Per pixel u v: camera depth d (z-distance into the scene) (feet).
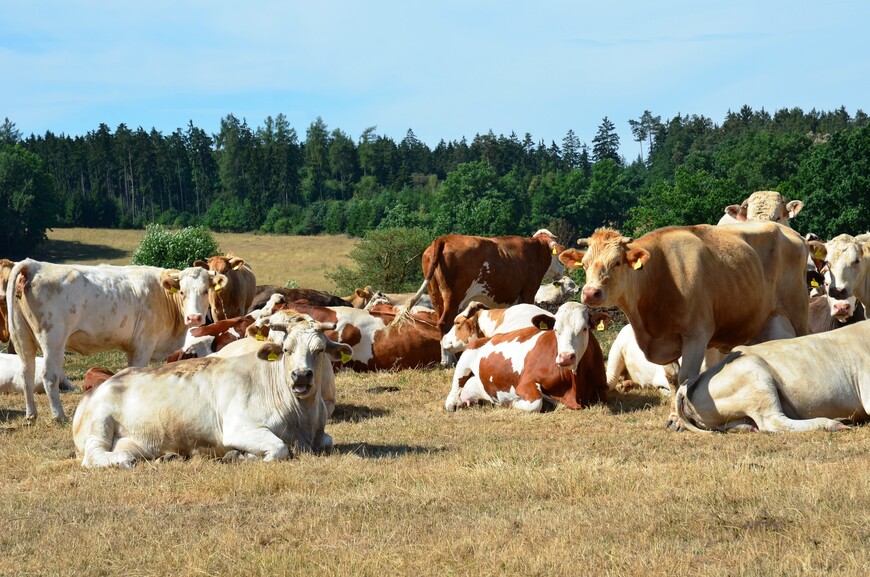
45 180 365.61
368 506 27.35
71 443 40.65
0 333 61.52
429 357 63.41
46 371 46.26
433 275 66.59
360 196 596.70
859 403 36.45
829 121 604.90
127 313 49.55
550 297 97.91
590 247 40.63
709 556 21.72
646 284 40.91
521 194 401.29
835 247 49.62
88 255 347.77
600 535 23.57
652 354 42.55
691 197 198.90
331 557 22.90
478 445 37.47
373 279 173.78
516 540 23.36
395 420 45.19
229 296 82.79
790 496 25.70
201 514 27.40
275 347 35.68
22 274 45.91
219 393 36.04
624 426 40.78
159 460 35.19
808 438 34.47
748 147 351.67
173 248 169.89
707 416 37.45
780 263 44.70
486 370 48.83
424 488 29.25
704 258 41.52
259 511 27.53
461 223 309.42
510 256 69.21
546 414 45.19
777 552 21.54
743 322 43.29
